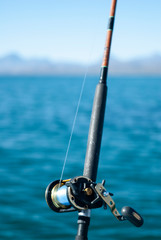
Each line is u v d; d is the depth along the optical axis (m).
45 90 152.38
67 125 50.81
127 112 65.56
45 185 21.70
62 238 14.13
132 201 18.33
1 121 55.97
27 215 16.27
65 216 16.11
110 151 32.03
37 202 18.14
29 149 34.00
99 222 15.38
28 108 75.75
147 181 22.17
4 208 17.23
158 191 19.88
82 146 35.16
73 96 111.56
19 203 17.98
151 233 14.45
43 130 46.59
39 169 26.05
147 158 28.98
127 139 38.19
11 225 15.24
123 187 21.03
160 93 122.69
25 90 154.00
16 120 56.97
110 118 57.09
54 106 79.62
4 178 23.28
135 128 46.12
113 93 123.94
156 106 76.25
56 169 26.12
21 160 29.20
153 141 36.75
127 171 24.89
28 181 22.59
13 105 82.88
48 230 14.77
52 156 30.62
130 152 31.44
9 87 190.50
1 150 33.75
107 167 26.17
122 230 14.70
